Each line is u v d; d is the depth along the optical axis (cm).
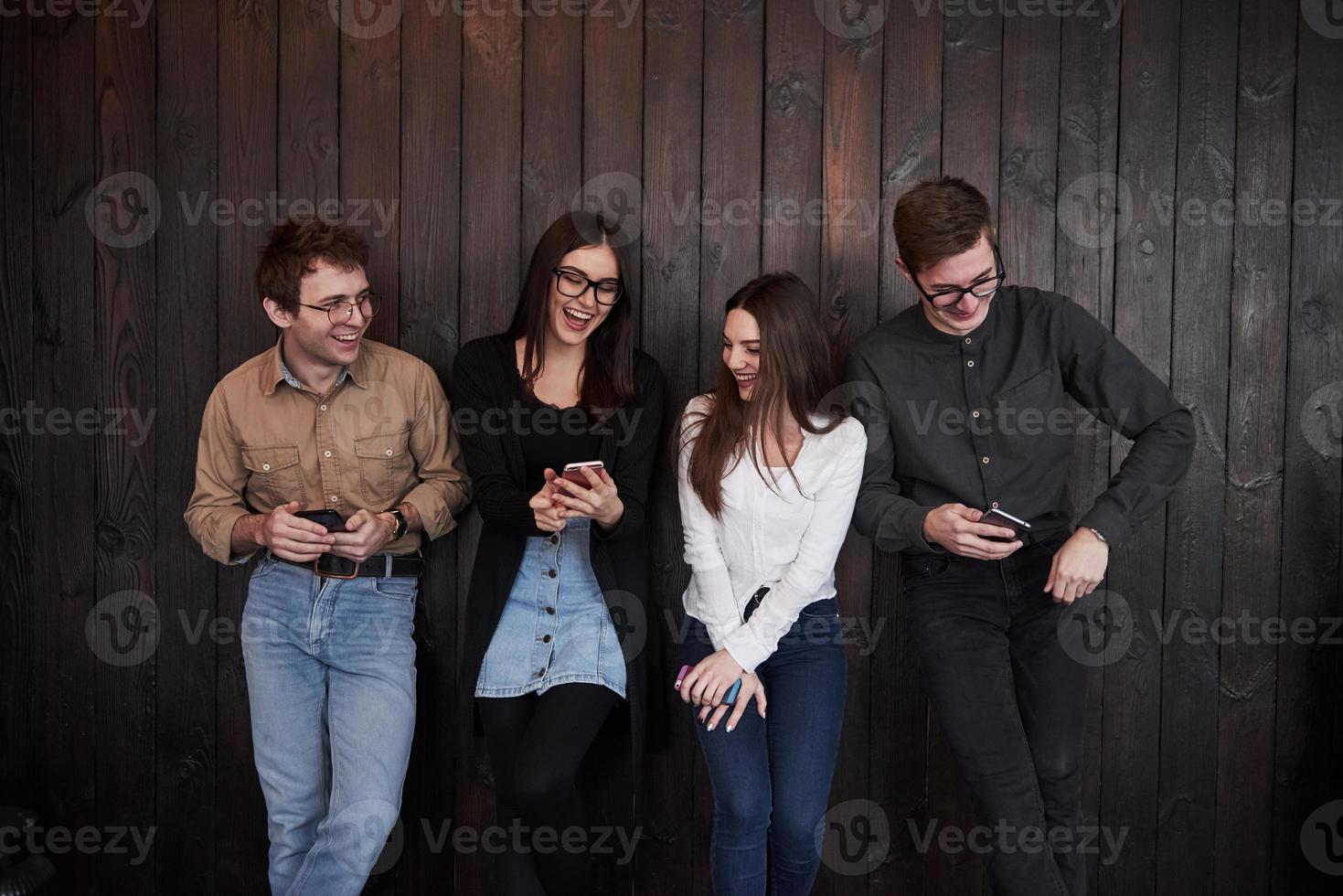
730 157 232
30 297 233
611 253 201
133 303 233
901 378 204
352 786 196
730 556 201
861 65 231
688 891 239
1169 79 233
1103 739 239
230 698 238
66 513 236
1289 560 239
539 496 189
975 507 202
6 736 237
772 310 190
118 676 238
